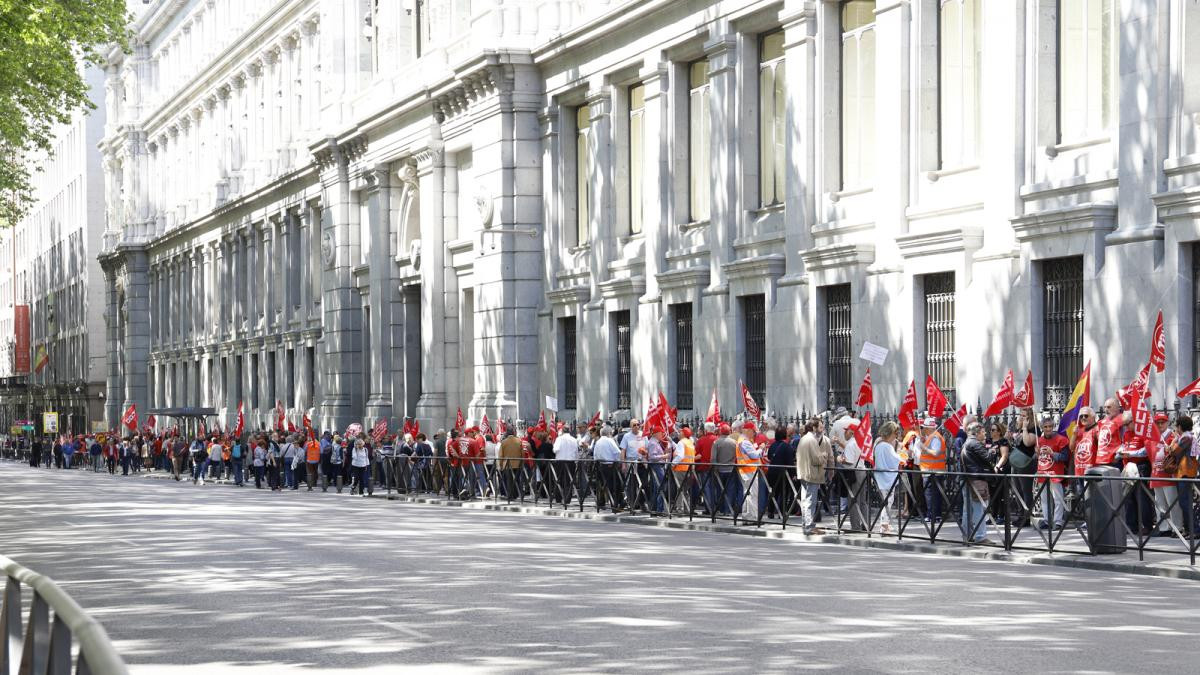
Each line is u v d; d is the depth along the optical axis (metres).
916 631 12.23
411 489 39.12
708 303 33.94
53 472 74.88
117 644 12.05
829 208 30.36
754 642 11.72
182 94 79.56
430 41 48.38
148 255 89.69
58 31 37.56
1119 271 22.53
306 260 61.19
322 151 55.34
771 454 23.92
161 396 87.56
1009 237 25.08
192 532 24.75
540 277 42.00
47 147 44.94
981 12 26.67
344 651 11.49
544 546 21.06
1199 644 11.50
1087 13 24.25
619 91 38.66
